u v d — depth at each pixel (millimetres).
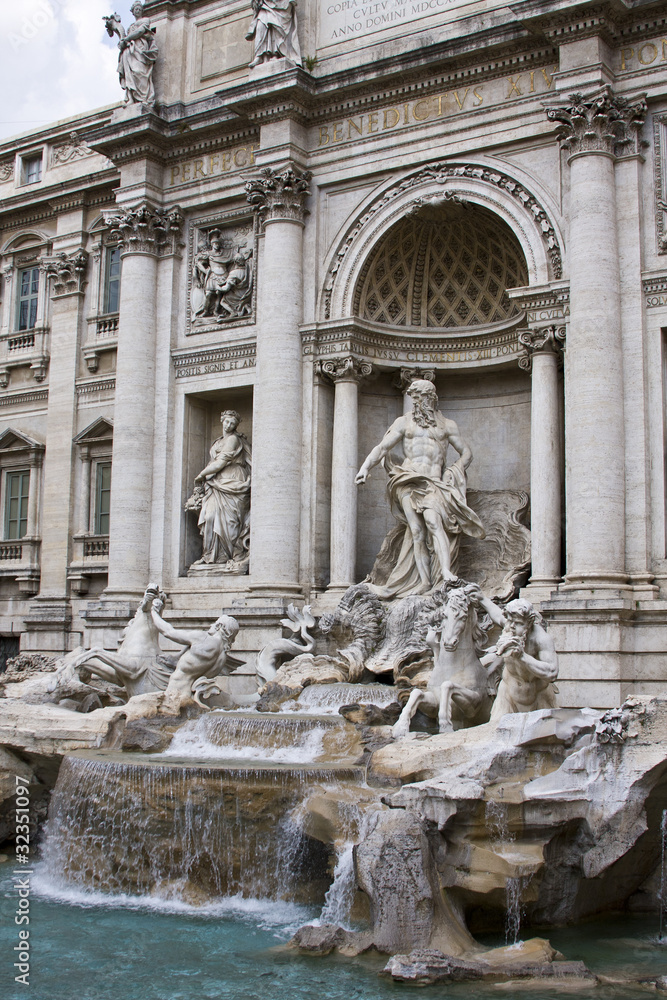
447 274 29062
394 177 28188
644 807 16719
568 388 24547
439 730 19703
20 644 35438
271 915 17156
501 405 29406
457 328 29062
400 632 25594
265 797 17797
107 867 18906
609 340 23953
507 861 15805
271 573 27906
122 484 31188
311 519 28266
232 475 31000
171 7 32781
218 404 32281
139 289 31781
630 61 24906
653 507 23781
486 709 20719
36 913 17516
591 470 23641
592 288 24062
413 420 27484
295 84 28469
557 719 17453
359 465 29672
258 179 29453
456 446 27562
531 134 26172
